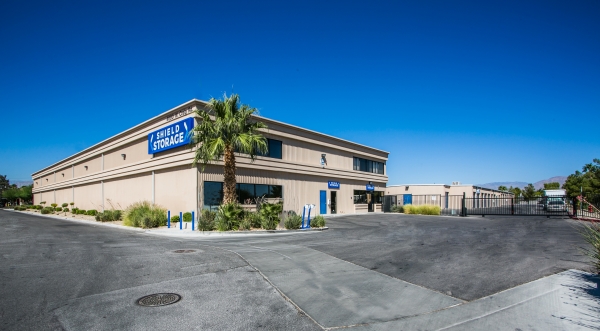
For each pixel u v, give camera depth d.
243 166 22.97
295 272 7.58
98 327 4.55
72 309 5.20
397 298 5.81
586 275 6.93
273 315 5.05
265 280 6.92
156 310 5.19
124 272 7.50
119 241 12.87
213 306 5.39
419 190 50.94
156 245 11.70
